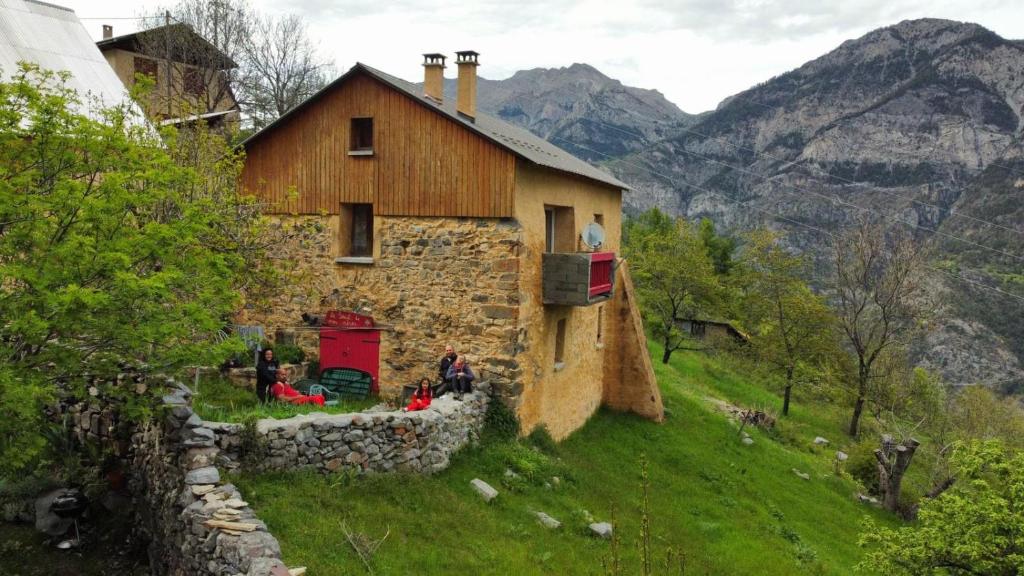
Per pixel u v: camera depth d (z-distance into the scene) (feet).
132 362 30.17
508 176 45.27
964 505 39.09
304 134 50.60
